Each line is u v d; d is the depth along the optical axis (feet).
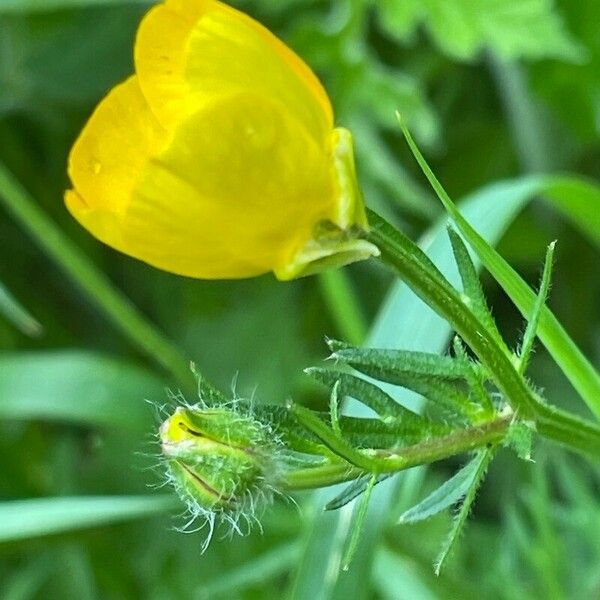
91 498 0.68
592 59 0.84
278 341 0.90
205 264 0.47
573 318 0.89
